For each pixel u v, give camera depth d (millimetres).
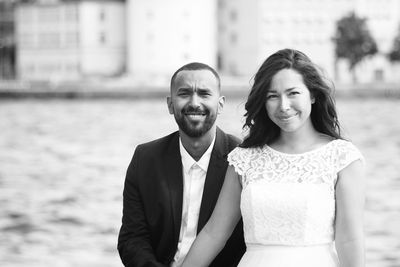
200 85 5922
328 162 5184
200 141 6055
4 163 40125
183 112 5953
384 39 124125
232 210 5508
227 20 123375
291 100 5227
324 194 5129
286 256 5188
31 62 125750
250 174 5301
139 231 6137
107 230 21297
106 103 97688
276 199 5145
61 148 47969
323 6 122062
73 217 23562
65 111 83375
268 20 121312
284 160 5258
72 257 18000
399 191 27844
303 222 5117
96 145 49469
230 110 81938
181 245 6098
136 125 64375
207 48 119000
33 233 21109
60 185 31297
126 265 6164
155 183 6098
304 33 122000
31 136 56594
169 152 6152
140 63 118000
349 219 5148
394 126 60469
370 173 33906
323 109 5363
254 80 5355
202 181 6113
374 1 123625
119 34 121500
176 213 6051
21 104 97062
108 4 120812
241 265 5383
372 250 17844
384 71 124188
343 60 121750
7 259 17891
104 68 121062
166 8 117562
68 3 121750
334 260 5262
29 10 125188
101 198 27547
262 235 5230
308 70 5230
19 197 28125
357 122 64500
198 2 118062
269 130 5398
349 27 112062
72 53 121875
